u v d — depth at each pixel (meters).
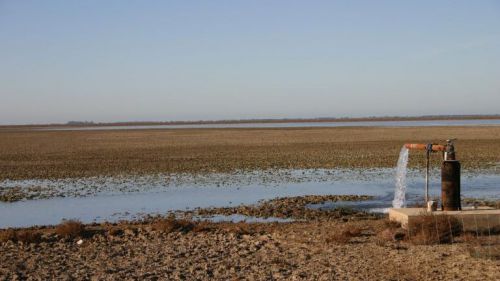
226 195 28.00
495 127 116.81
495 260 12.64
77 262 14.10
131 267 13.43
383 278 11.77
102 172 39.28
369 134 90.00
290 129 123.38
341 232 16.47
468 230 15.19
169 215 22.41
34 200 27.56
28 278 12.64
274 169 39.62
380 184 31.19
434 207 16.23
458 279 11.44
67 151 60.22
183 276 12.45
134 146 67.12
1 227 20.70
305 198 25.92
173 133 108.44
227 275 12.48
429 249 13.95
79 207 25.16
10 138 100.00
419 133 91.56
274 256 14.12
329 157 47.75
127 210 24.08
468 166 39.34
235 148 60.66
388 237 15.35
